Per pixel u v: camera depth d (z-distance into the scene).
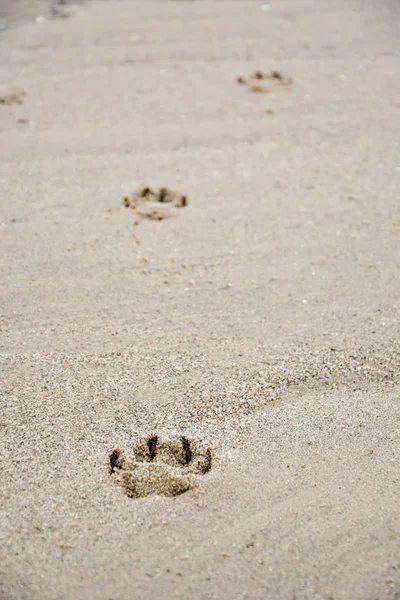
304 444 2.25
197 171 2.60
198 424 2.26
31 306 2.38
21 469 2.22
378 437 2.26
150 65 2.89
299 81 2.84
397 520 2.19
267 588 2.13
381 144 2.67
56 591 2.12
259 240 2.48
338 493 2.21
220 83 2.83
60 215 2.51
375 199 2.56
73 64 2.89
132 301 2.40
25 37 3.00
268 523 2.19
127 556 2.17
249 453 2.24
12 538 2.18
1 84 2.81
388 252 2.47
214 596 2.11
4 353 2.33
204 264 2.45
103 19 3.09
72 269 2.43
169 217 2.52
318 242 2.48
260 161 2.63
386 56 2.94
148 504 2.20
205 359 2.33
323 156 2.64
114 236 2.48
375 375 2.31
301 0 3.21
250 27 3.06
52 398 2.28
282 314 2.38
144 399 2.29
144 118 2.72
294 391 2.30
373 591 2.13
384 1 3.21
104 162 2.61
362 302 2.40
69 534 2.18
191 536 2.18
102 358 2.32
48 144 2.65
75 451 2.24
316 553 2.17
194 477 2.22
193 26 3.05
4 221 2.50
